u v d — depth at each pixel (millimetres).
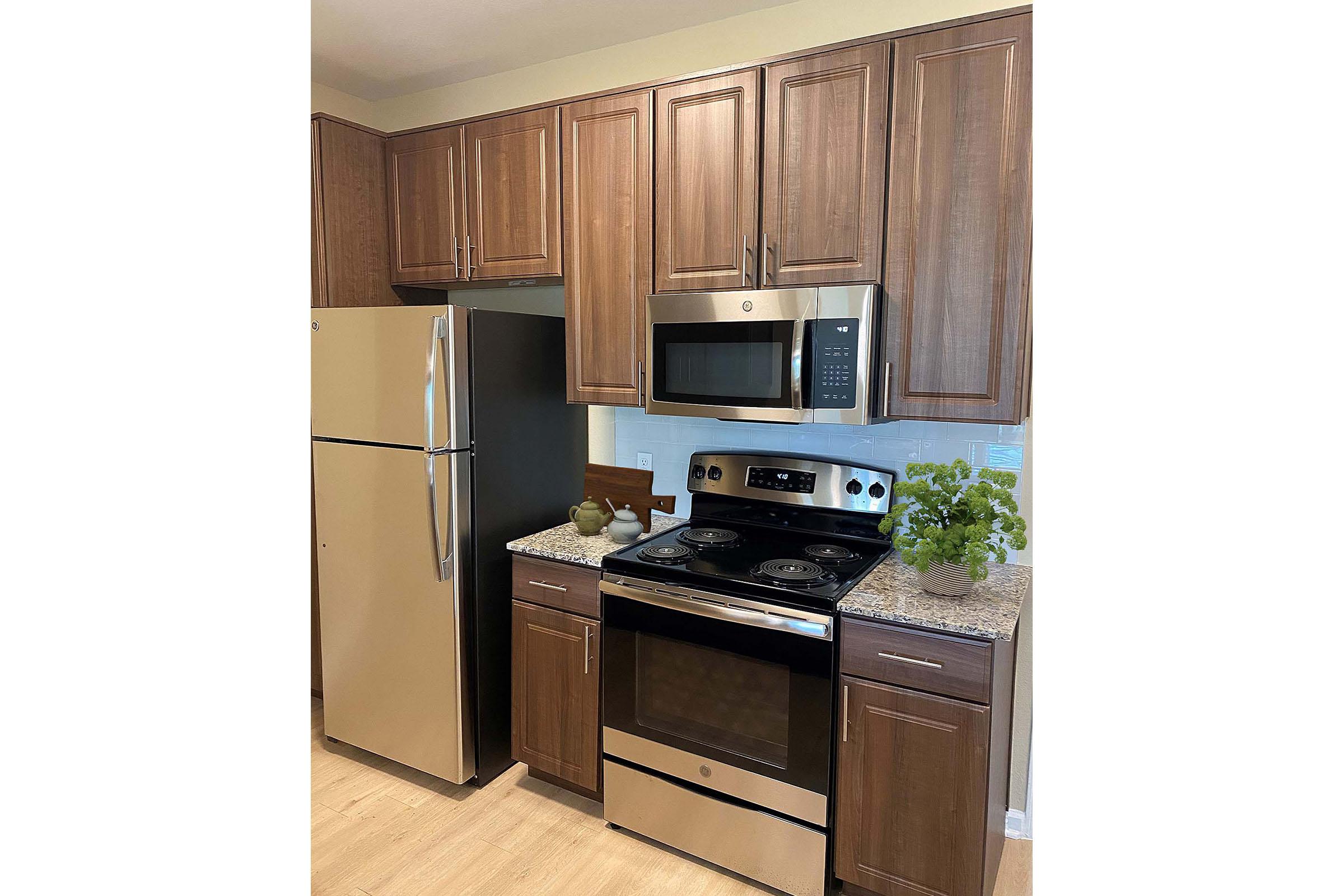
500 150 2605
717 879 2027
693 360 2213
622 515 2377
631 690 2141
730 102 2139
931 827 1740
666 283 2301
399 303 2998
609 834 2223
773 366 2070
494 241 2660
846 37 2275
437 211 2785
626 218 2352
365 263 2852
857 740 1811
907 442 2256
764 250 2119
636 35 2584
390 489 2396
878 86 1926
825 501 2316
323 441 2529
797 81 2039
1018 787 2186
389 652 2479
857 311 1930
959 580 1806
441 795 2412
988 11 2080
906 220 1927
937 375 1919
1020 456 2115
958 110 1842
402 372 2328
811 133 2029
